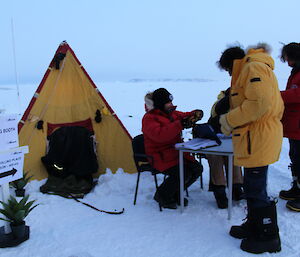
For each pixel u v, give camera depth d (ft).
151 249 8.08
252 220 7.76
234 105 7.74
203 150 9.05
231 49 8.14
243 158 7.52
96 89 14.17
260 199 7.67
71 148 13.37
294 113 9.78
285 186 12.16
